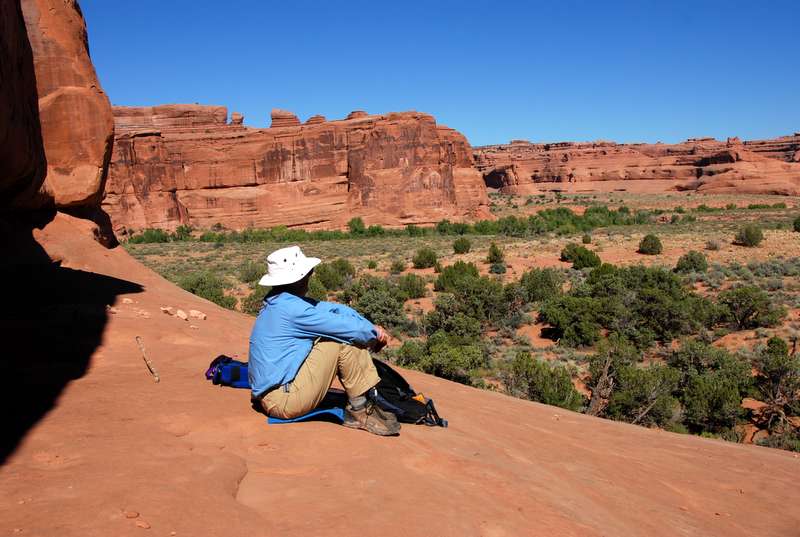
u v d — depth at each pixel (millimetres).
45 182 11883
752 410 20781
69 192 13109
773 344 23891
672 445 5988
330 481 2828
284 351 3553
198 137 92000
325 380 3596
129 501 2254
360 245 72562
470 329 29719
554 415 6812
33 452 2727
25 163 10031
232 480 2658
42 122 13086
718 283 39438
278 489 2674
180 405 3795
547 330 32000
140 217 87500
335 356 3609
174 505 2275
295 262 3672
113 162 86438
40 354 4926
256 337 3646
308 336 3602
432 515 2570
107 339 5668
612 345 22438
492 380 23594
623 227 78125
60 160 13211
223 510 2312
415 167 93875
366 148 93562
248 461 2990
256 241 83062
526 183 193875
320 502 2559
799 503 4320
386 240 79312
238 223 91312
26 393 3779
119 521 2092
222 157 92062
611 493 3709
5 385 3928
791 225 69938
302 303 3588
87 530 2004
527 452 4281
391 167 93562
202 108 101688
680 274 43500
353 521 2398
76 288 8375
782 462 5980
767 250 50812
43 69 13305
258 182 92938
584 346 29203
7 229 10438
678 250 54031
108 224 14930
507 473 3463
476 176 112500
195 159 91500
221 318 8844
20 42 9953
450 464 3363
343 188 94312
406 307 38094
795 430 18828
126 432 3152
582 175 190625
